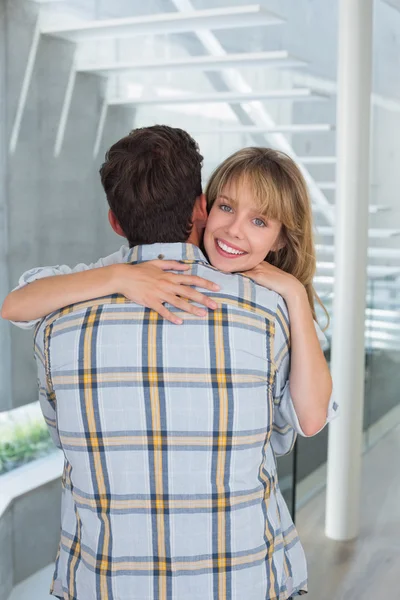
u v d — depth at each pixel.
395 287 5.15
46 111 4.12
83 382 1.17
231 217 1.33
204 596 1.16
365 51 3.35
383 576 3.21
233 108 5.68
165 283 1.16
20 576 3.12
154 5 4.84
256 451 1.18
